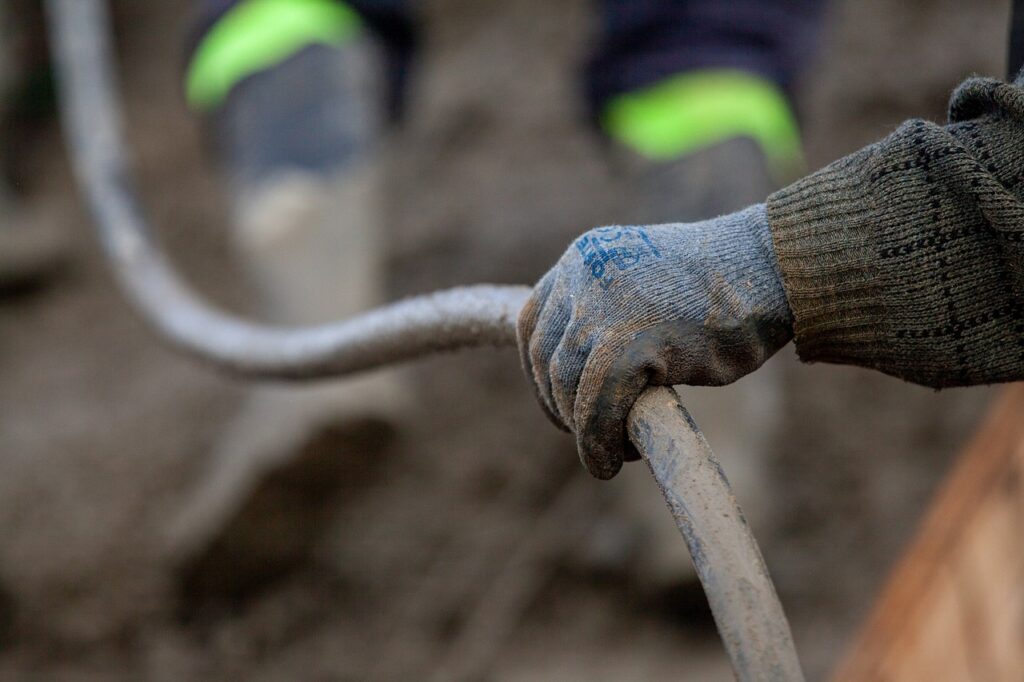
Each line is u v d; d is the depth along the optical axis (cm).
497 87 1864
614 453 480
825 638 1227
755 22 1116
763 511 1125
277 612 1309
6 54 1995
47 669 1302
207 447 1428
